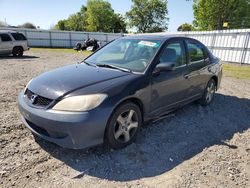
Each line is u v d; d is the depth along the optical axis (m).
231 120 5.00
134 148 3.54
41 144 3.51
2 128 3.94
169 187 2.76
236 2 45.97
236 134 4.31
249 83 9.27
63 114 2.96
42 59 16.81
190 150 3.63
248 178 3.02
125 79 3.51
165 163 3.25
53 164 3.07
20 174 2.83
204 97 5.53
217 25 47.19
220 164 3.29
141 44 4.38
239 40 17.55
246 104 6.20
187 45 4.82
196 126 4.52
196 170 3.12
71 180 2.79
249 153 3.65
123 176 2.92
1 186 2.61
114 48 4.66
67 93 3.09
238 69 14.12
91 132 3.01
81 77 3.51
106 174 2.94
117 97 3.22
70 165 3.07
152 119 4.12
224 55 19.14
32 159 3.13
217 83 5.95
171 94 4.25
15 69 10.93
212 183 2.87
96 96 3.09
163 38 4.46
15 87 6.98
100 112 3.04
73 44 41.34
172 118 4.79
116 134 3.37
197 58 5.09
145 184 2.79
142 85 3.59
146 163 3.21
